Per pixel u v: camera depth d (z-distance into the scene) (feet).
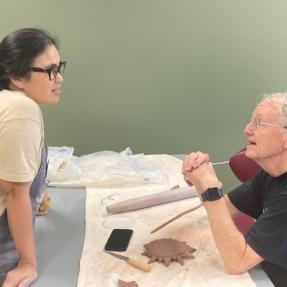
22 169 3.81
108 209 5.31
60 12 8.18
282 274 4.33
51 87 4.33
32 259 4.05
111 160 6.98
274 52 8.57
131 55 8.46
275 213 3.96
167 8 8.23
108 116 8.78
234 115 8.87
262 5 8.29
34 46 4.10
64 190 6.03
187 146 9.04
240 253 3.95
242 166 6.42
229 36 8.43
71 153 6.97
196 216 5.18
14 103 3.84
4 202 4.06
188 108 8.82
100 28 8.29
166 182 6.27
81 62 8.44
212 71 8.63
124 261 4.21
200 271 4.03
